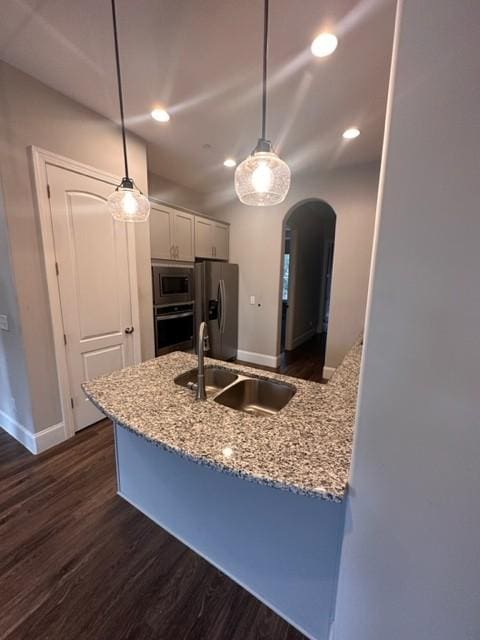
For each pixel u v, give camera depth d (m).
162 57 1.66
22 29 1.47
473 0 0.46
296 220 4.99
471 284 0.53
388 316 0.62
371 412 0.68
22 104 1.82
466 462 0.59
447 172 0.52
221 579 1.31
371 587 0.77
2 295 2.05
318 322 6.80
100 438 2.35
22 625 1.14
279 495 1.10
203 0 1.29
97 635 1.11
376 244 0.61
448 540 0.64
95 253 2.35
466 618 0.65
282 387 1.59
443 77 0.50
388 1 1.28
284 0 1.28
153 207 3.09
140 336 2.82
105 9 1.35
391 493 0.69
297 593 1.11
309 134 2.53
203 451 0.93
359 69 1.72
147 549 1.45
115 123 2.38
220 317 4.04
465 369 0.56
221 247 4.24
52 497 1.76
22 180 1.87
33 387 2.07
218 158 3.08
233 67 1.73
